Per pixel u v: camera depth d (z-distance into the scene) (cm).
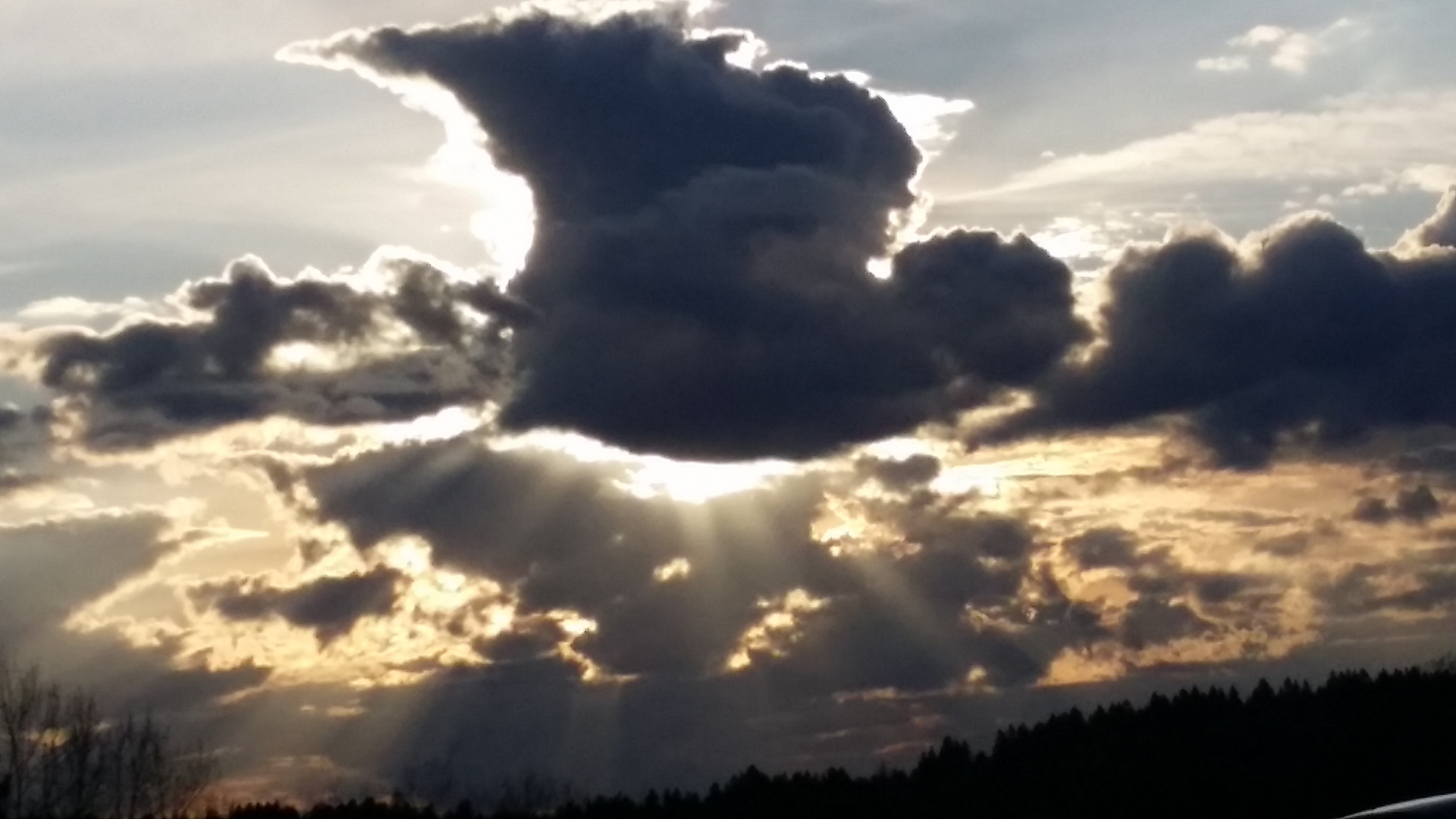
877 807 10525
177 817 8356
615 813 10225
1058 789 10488
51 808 7981
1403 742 10188
